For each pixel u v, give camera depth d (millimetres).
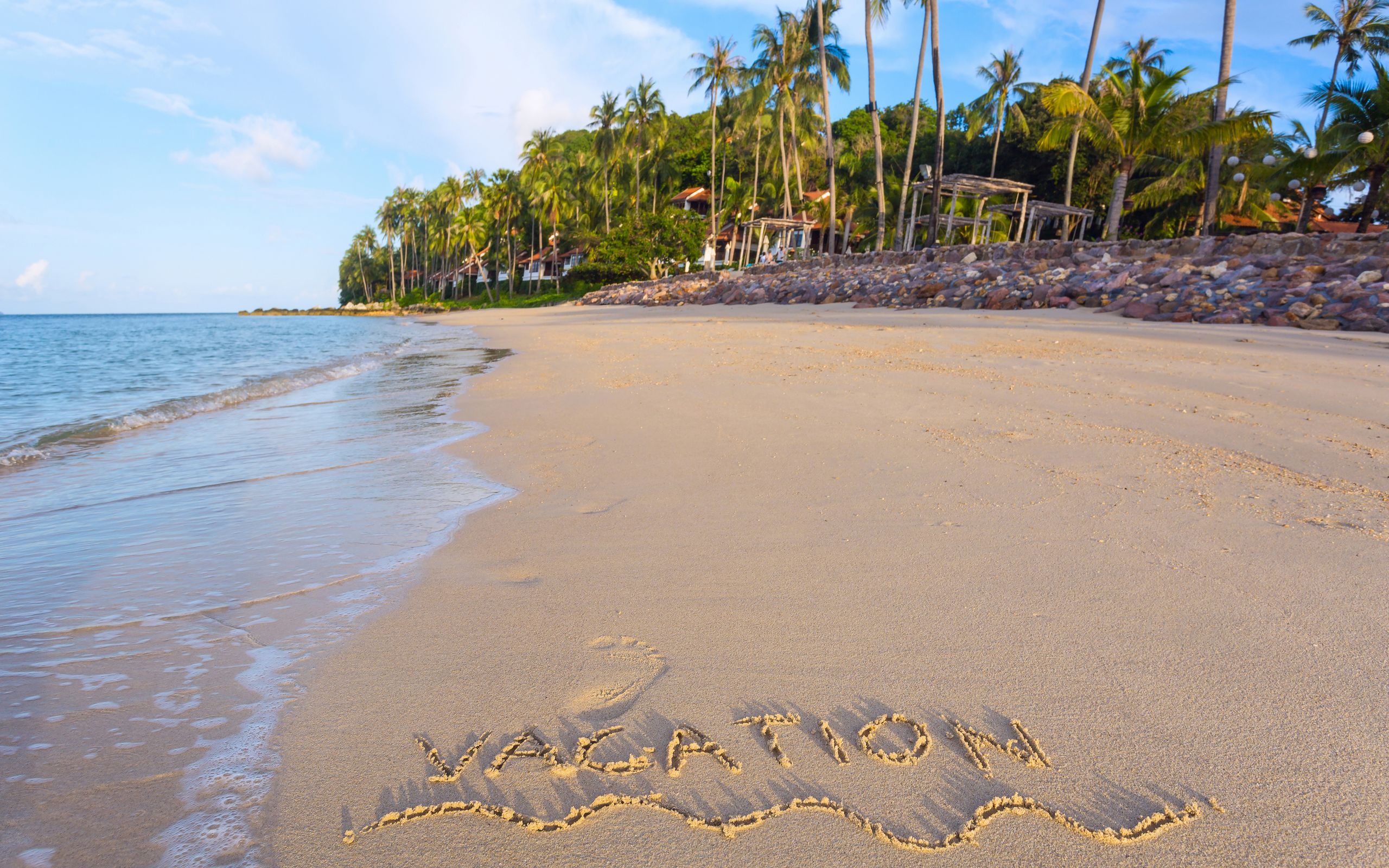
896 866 1524
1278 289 12969
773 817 1666
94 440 6547
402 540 3584
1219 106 23031
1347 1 31906
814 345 11242
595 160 64375
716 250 60750
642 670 2283
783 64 38094
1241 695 2098
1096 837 1596
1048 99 24297
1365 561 3025
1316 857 1533
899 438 5285
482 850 1575
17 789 1771
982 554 3162
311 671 2326
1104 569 2992
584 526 3678
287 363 16188
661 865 1533
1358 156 25016
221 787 1782
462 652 2426
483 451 5523
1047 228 45812
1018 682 2182
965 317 15406
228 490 4664
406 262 123250
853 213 49062
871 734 1950
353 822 1657
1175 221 37625
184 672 2340
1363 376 7262
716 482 4402
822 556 3182
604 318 26000
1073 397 6531
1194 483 4152
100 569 3314
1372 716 1990
